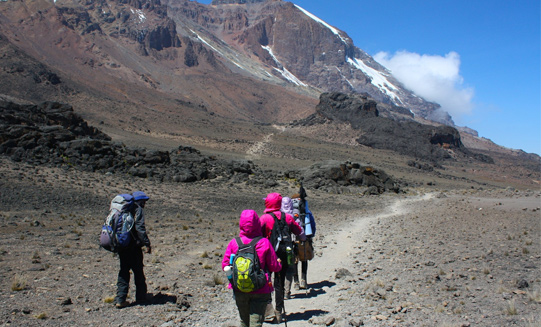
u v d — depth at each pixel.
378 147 130.50
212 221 20.72
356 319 6.82
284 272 7.29
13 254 10.69
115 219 7.29
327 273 10.84
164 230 17.14
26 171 27.78
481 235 15.55
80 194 24.44
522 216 21.38
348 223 22.14
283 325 7.00
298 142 114.81
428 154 129.38
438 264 10.79
